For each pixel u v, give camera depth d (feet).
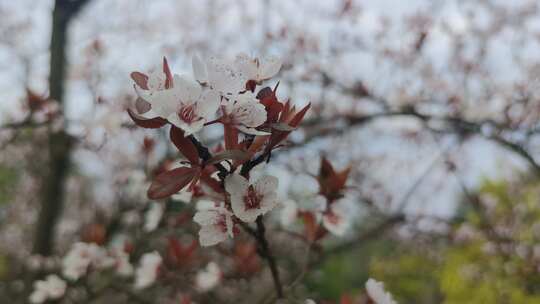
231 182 3.58
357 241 14.34
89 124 10.55
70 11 15.79
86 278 8.82
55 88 15.21
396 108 13.12
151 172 8.48
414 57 14.85
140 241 9.80
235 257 7.41
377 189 17.42
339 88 14.02
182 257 7.36
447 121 12.71
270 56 3.87
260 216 4.15
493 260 16.39
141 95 3.31
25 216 24.75
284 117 3.69
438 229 16.38
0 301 15.60
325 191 5.62
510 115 11.46
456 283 17.28
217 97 3.37
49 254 16.20
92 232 8.16
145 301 9.43
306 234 5.89
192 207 8.05
